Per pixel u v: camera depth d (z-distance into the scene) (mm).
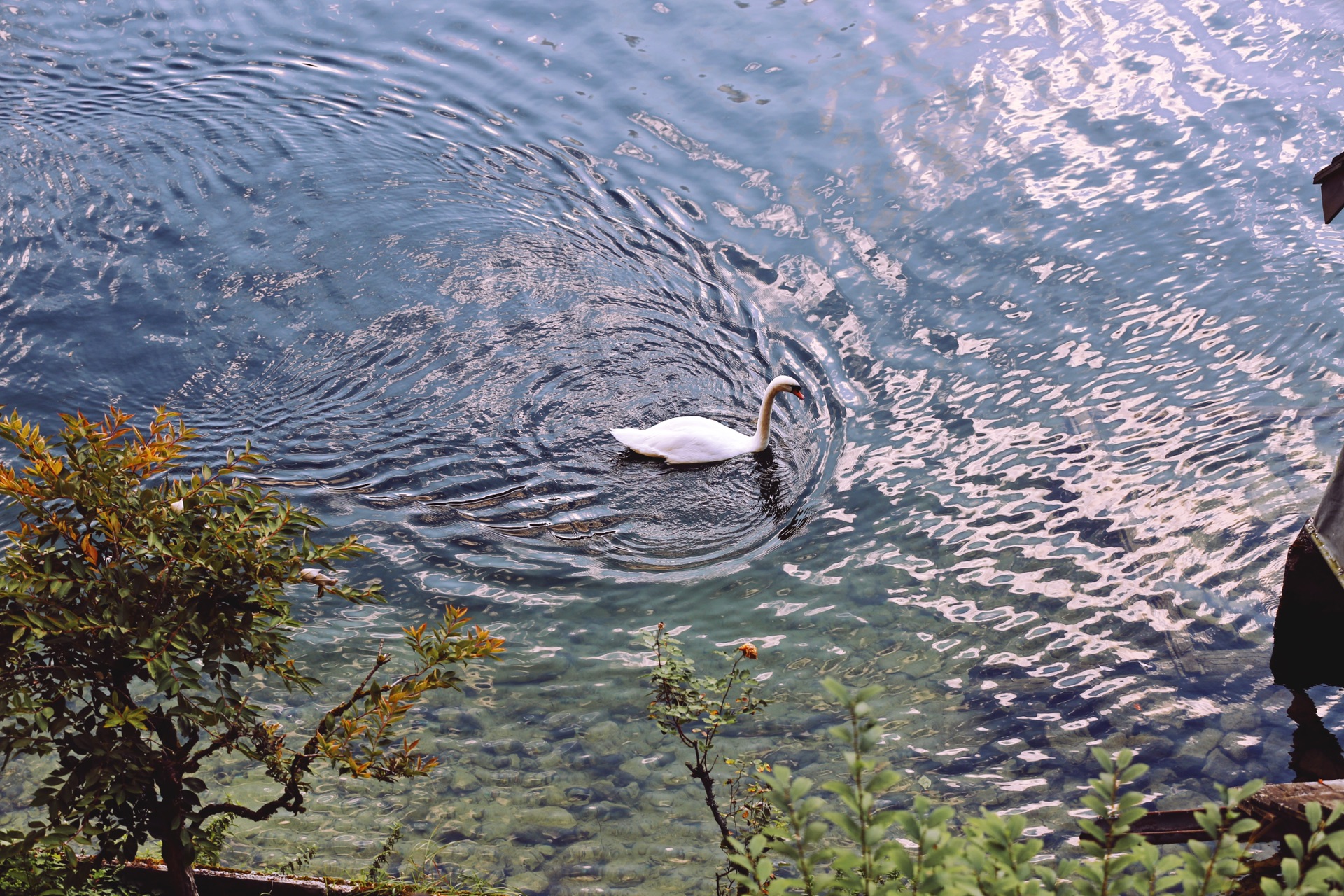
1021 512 9430
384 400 11414
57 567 4617
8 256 13766
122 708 4582
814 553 9328
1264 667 7859
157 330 12570
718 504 9977
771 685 8039
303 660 8453
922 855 3062
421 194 14594
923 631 8422
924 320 11789
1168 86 14422
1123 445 9953
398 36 17953
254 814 5195
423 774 5168
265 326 12547
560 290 12828
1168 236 12289
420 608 8961
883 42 16266
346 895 5840
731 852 5559
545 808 7125
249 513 4863
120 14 19156
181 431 5086
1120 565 8812
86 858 5395
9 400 11625
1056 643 8203
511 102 16156
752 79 15906
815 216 13383
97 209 14602
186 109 16656
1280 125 13438
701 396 11344
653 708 5895
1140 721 7520
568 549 9555
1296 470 9406
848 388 11148
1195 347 10914
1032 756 7312
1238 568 8641
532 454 10680
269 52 17891
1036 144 13898
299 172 15172
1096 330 11297
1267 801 5484
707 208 13789
